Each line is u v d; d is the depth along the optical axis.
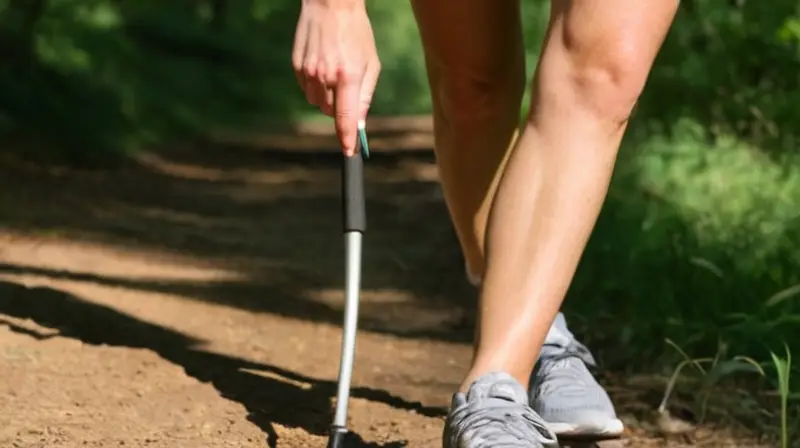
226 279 6.75
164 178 12.45
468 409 2.65
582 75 2.77
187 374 4.30
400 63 34.16
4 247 7.15
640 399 4.30
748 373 4.51
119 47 16.50
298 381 4.35
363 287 6.72
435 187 12.36
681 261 5.71
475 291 6.64
